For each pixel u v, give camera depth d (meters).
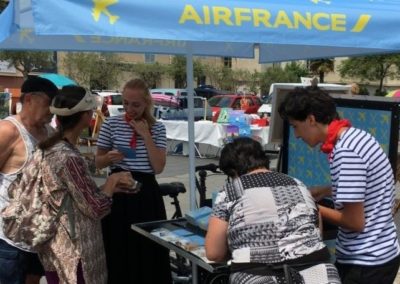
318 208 2.33
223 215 2.23
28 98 2.98
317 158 3.45
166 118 14.73
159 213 3.64
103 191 2.80
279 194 2.18
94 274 2.71
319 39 2.57
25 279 3.12
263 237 2.12
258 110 20.02
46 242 2.64
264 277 2.07
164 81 43.03
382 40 2.71
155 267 3.66
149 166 3.61
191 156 3.93
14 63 26.50
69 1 2.13
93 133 11.30
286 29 2.52
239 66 46.84
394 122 2.85
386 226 2.38
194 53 5.14
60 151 2.62
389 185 2.38
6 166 2.96
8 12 2.45
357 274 2.38
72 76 36.44
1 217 2.82
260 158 2.31
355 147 2.29
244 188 2.20
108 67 37.22
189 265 4.11
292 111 2.37
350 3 2.88
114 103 21.62
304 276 2.09
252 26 2.45
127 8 2.24
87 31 2.13
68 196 2.62
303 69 45.12
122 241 3.57
